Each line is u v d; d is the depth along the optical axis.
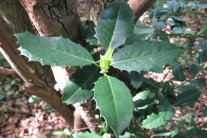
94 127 0.64
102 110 0.32
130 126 0.57
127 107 0.33
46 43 0.35
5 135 1.72
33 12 0.41
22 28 0.59
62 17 0.43
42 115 1.77
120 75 0.53
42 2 0.40
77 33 0.47
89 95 0.42
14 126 1.76
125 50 0.37
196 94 0.59
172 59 0.37
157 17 0.76
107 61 0.37
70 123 0.81
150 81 0.59
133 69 0.36
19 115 1.80
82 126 0.76
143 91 0.54
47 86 0.64
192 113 1.48
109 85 0.34
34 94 0.63
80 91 0.42
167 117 0.53
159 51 0.37
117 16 0.40
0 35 0.52
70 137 0.97
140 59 0.37
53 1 0.41
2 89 1.92
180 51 0.37
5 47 0.54
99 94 0.33
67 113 0.75
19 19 0.58
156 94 0.57
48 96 0.65
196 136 0.63
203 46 0.72
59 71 0.52
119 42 0.39
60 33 0.45
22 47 0.33
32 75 0.59
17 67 0.58
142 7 0.56
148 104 0.54
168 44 0.37
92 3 0.52
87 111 0.60
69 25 0.45
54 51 0.35
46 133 1.68
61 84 0.55
